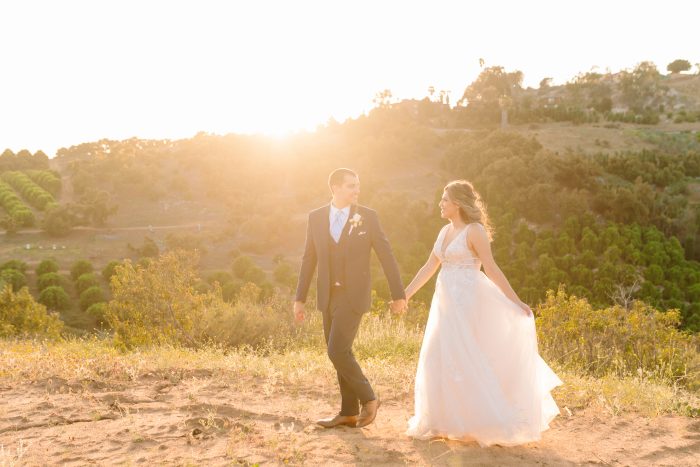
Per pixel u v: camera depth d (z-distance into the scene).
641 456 3.56
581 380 5.79
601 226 65.31
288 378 5.43
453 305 3.85
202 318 10.88
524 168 71.69
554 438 3.90
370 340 8.72
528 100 153.88
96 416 4.09
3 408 4.29
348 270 3.92
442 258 4.04
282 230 86.62
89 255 85.94
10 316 20.06
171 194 117.75
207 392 4.87
